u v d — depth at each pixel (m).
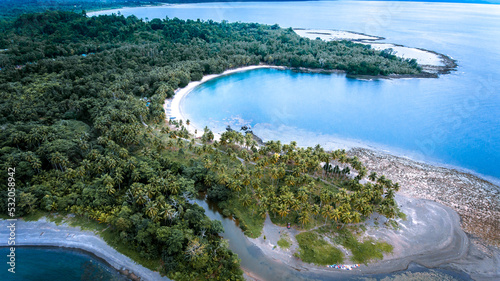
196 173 125.00
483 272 90.88
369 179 127.88
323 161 132.12
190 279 82.50
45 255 91.19
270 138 170.25
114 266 87.12
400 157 153.75
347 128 184.00
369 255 94.56
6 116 150.88
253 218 107.94
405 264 92.50
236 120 192.50
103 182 108.94
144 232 89.75
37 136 127.94
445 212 113.88
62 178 113.75
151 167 122.06
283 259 92.62
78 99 177.38
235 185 112.88
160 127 172.00
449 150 160.50
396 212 113.00
